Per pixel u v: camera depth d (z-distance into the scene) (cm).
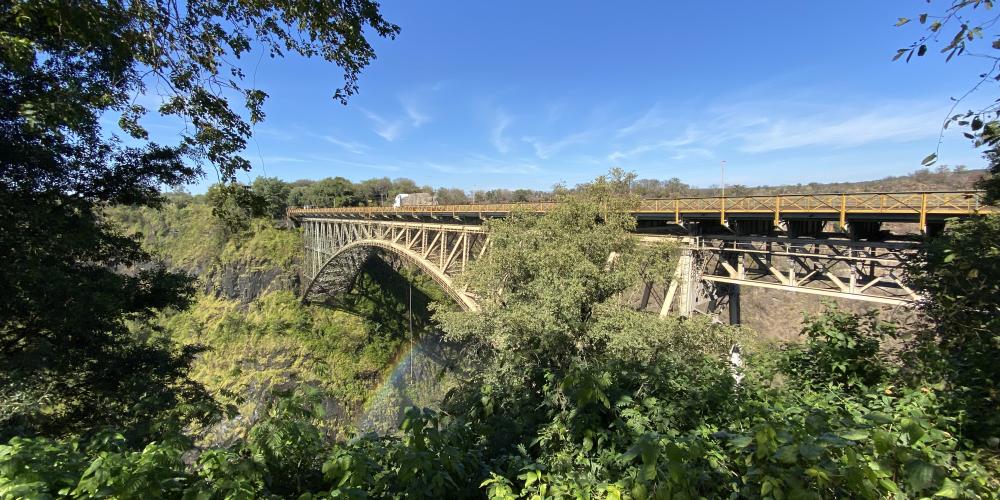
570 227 1519
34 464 222
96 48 606
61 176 909
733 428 329
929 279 536
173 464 246
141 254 1168
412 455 257
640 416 344
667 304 1494
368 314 5294
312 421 362
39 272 727
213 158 678
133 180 1034
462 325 1470
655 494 207
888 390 401
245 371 4341
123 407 984
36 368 729
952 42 234
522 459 326
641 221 1908
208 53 591
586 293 1284
